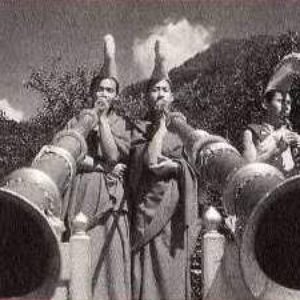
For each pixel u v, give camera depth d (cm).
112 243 1429
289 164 1481
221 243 1259
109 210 1438
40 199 1084
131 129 1483
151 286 1423
